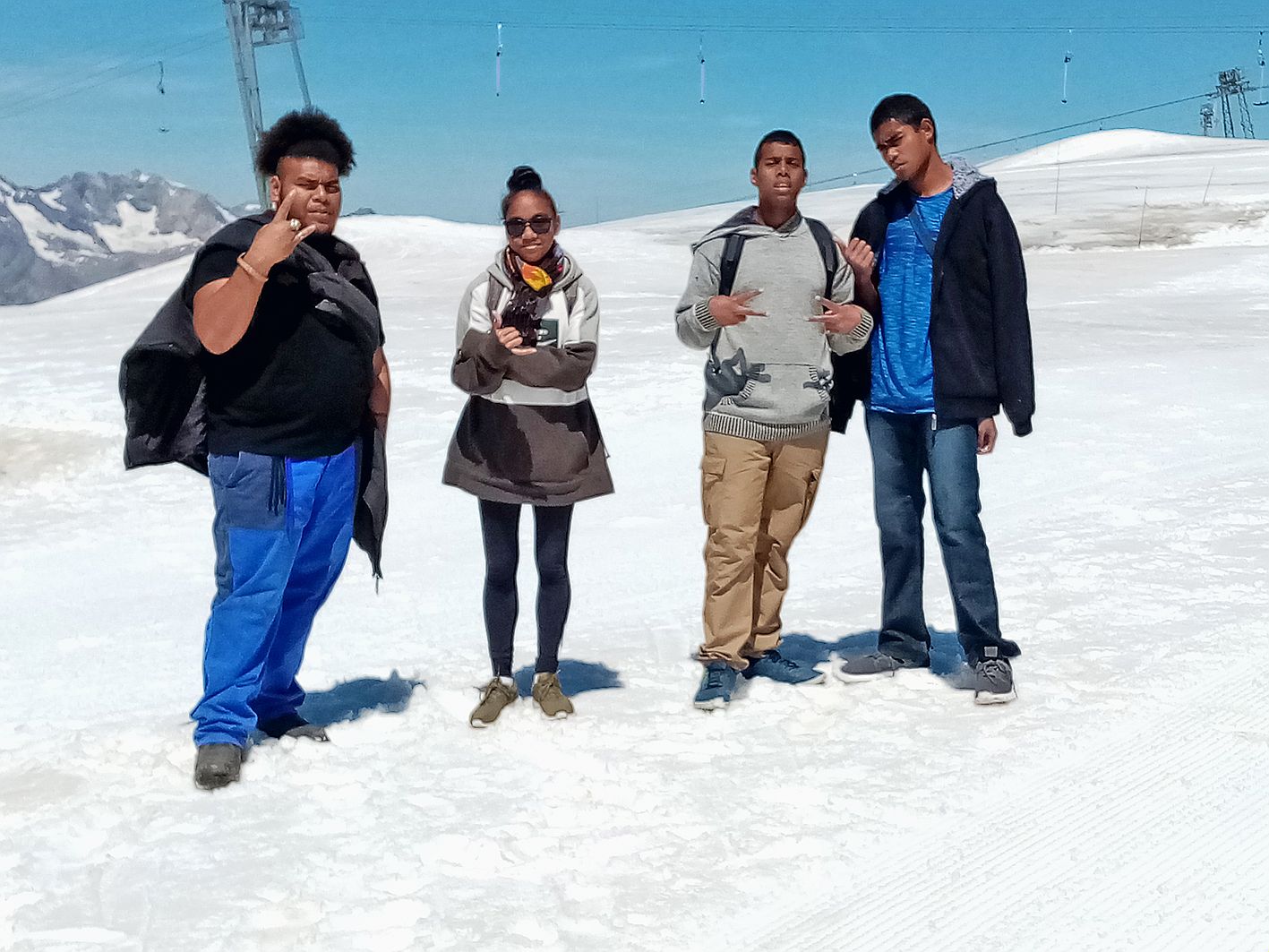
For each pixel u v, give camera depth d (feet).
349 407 13.20
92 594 24.66
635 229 195.62
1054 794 11.43
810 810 11.10
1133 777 11.80
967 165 14.82
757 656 15.33
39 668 18.89
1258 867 10.01
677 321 14.89
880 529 15.58
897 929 9.11
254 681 12.87
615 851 10.38
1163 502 26.40
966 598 14.37
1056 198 178.50
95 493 35.86
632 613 20.04
